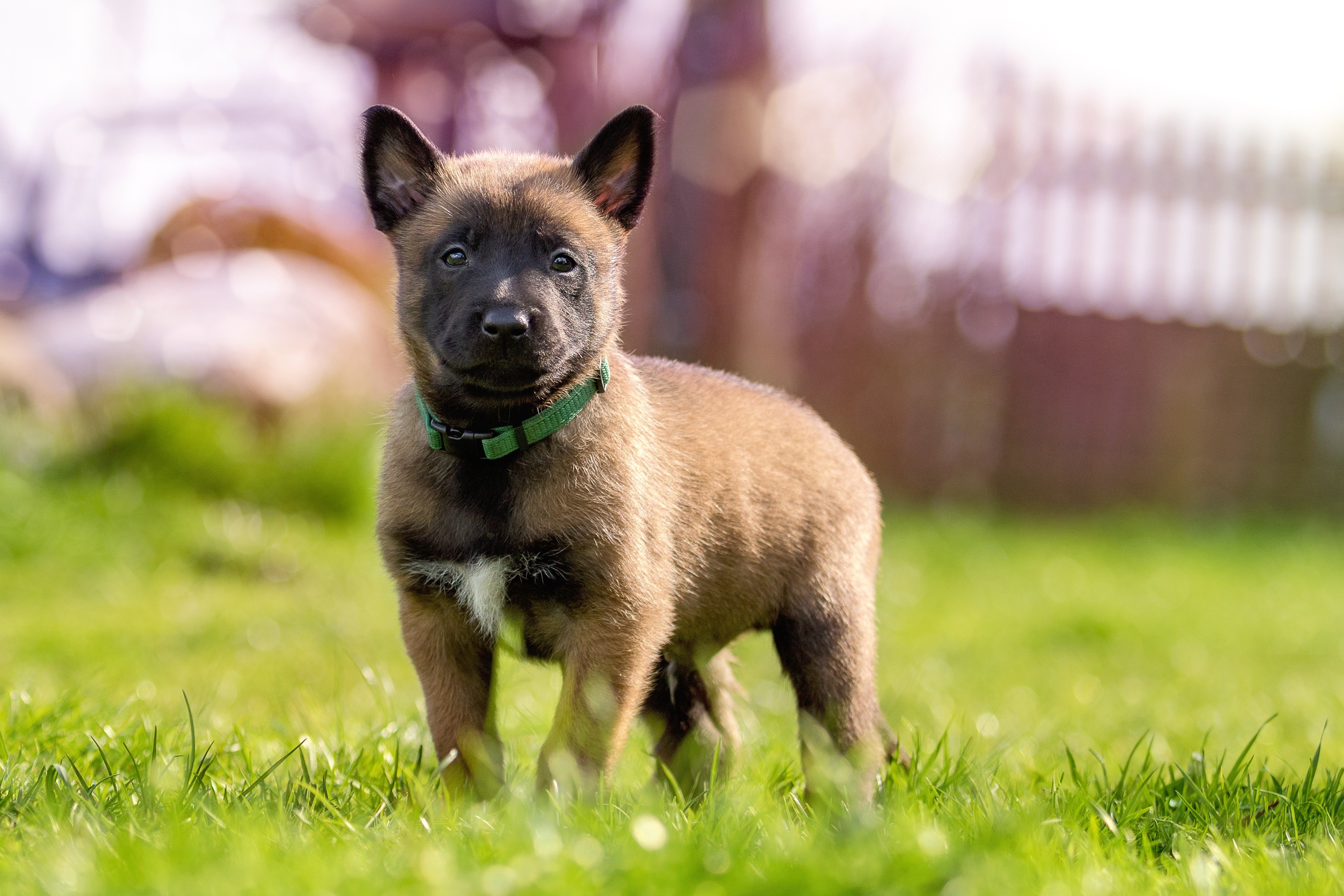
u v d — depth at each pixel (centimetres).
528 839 309
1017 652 902
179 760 402
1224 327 1647
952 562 1267
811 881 281
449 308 426
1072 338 1631
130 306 1265
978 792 392
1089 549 1374
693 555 457
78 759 409
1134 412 1642
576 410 418
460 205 439
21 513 977
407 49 1642
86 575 936
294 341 1240
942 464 1631
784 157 1520
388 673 648
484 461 414
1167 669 856
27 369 1152
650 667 425
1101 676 830
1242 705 714
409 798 385
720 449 471
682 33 1455
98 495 1020
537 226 435
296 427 1203
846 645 491
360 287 1570
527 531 409
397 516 423
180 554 991
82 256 1836
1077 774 423
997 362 1623
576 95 1526
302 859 296
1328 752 566
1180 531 1534
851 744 479
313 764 427
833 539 496
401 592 427
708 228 1505
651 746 514
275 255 1470
